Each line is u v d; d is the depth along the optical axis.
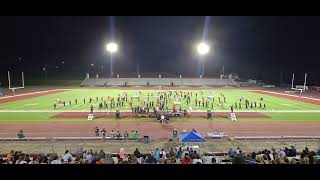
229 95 73.50
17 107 53.06
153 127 37.12
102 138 29.34
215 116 44.34
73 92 81.38
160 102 53.62
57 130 35.12
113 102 56.00
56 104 56.22
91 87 99.56
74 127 36.88
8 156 18.72
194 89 92.38
